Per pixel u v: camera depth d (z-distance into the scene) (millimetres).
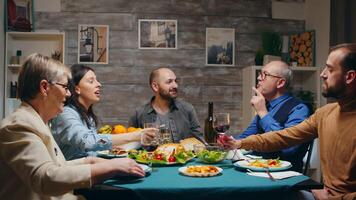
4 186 1336
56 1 3885
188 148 2107
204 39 4113
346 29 3432
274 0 4230
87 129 2008
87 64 3943
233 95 4152
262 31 4207
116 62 3984
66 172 1251
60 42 3828
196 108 4102
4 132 1306
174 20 4055
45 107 1462
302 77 4199
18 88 1459
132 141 2092
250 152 2146
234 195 1329
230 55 4141
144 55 4023
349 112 1737
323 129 1838
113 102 3982
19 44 3781
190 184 1355
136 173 1367
